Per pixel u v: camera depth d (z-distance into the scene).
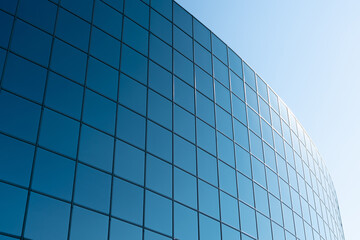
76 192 21.33
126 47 27.53
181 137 28.30
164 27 31.12
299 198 39.22
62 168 21.28
